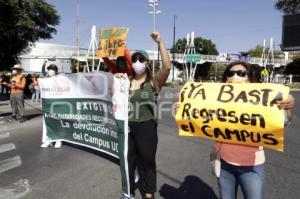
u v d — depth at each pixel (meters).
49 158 7.87
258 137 3.48
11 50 30.50
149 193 5.21
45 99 8.98
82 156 8.00
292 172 7.02
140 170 5.54
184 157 8.16
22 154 8.30
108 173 6.71
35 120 14.54
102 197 5.50
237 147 3.60
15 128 12.37
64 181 6.27
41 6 31.05
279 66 100.75
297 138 10.99
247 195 3.62
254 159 3.55
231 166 3.66
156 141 5.17
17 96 14.02
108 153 7.53
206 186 6.05
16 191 5.77
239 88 3.63
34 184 6.11
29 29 28.52
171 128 12.84
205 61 88.19
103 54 6.98
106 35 6.91
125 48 6.60
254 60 81.81
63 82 8.41
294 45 4.80
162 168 7.18
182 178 6.50
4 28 26.22
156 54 52.94
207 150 8.96
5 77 30.55
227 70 3.83
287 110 3.44
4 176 6.59
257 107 3.46
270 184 6.22
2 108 19.97
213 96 3.72
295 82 88.94
